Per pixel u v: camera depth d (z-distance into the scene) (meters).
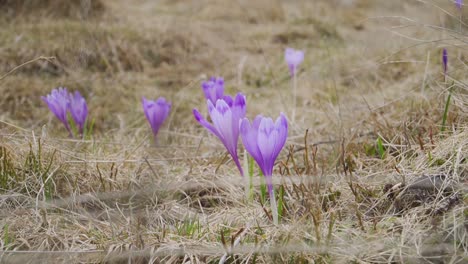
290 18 6.89
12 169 2.86
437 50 4.75
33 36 5.43
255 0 7.27
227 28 6.39
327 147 3.43
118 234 2.51
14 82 4.70
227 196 2.95
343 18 6.85
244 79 5.18
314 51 5.79
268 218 2.59
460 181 2.55
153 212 2.79
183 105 4.56
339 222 2.46
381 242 2.29
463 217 2.30
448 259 2.19
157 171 3.21
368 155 3.21
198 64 5.46
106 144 3.60
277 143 2.35
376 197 2.66
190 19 6.57
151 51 5.56
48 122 4.18
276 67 5.43
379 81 4.75
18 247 2.39
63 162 2.97
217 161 3.28
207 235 2.49
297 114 4.26
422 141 3.04
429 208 2.44
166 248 2.37
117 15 6.43
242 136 2.35
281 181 2.68
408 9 6.49
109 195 2.83
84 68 5.15
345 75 5.00
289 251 2.27
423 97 3.55
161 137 3.85
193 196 3.03
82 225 2.64
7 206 2.73
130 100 4.70
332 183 2.81
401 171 2.76
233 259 2.32
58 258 2.35
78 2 6.32
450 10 5.16
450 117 3.09
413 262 2.20
